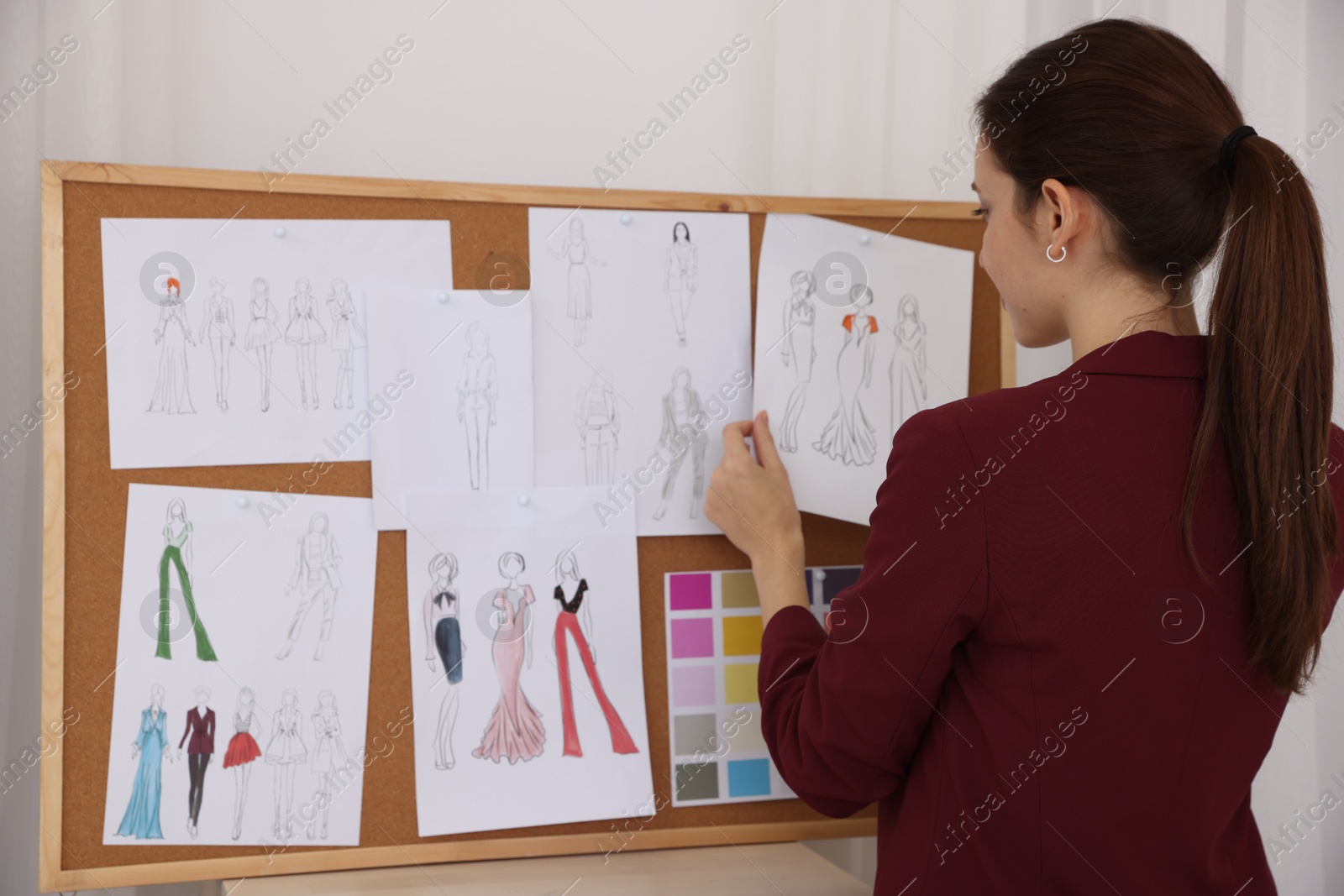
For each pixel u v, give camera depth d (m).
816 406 1.11
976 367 1.16
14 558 1.13
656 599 1.06
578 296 1.06
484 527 1.02
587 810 1.02
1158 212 0.66
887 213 1.14
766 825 1.06
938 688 0.70
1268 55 1.40
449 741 1.00
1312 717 1.38
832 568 1.11
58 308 0.94
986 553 0.65
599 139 1.33
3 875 1.12
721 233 1.10
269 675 0.97
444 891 0.93
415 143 1.28
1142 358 0.66
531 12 1.31
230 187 0.99
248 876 0.95
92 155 1.14
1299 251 0.63
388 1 1.27
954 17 1.39
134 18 1.17
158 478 0.96
